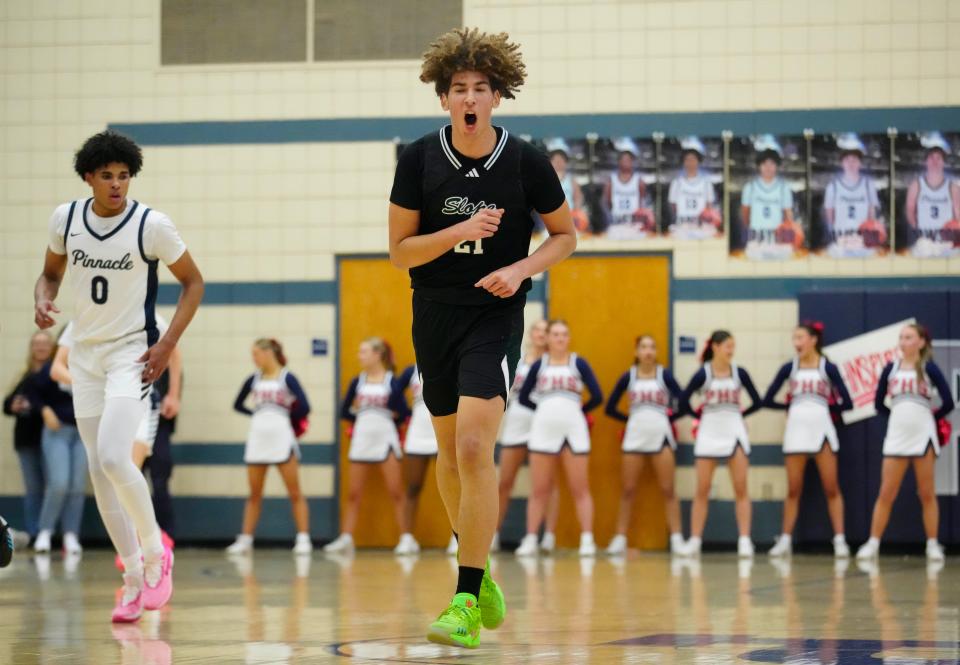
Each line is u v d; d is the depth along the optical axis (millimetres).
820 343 18516
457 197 7121
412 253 6980
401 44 20219
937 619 9234
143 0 20594
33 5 20734
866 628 8578
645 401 18766
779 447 19234
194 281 9078
